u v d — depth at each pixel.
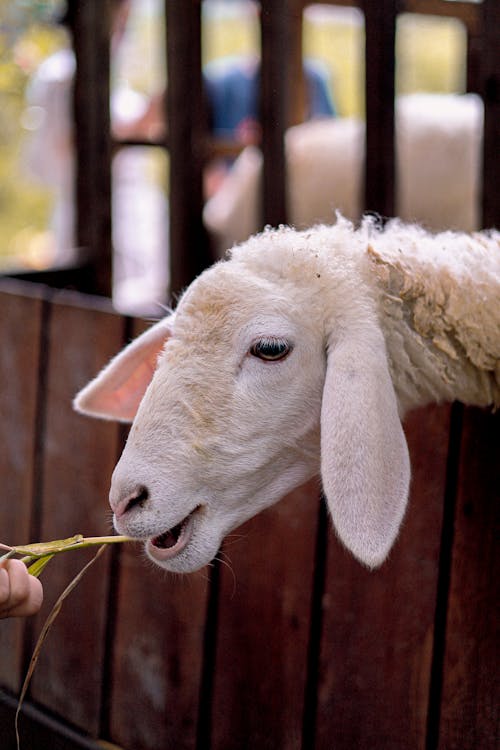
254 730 2.66
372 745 2.44
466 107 5.54
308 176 5.63
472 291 2.09
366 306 1.96
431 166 5.39
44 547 1.96
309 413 1.99
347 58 11.69
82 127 4.79
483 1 3.06
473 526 2.26
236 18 13.15
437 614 2.33
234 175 6.52
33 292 3.19
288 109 3.87
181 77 4.12
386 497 1.82
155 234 7.95
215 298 1.95
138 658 2.87
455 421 2.29
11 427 3.22
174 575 2.76
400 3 3.53
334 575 2.48
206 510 1.97
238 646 2.67
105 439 2.92
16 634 3.18
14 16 7.43
